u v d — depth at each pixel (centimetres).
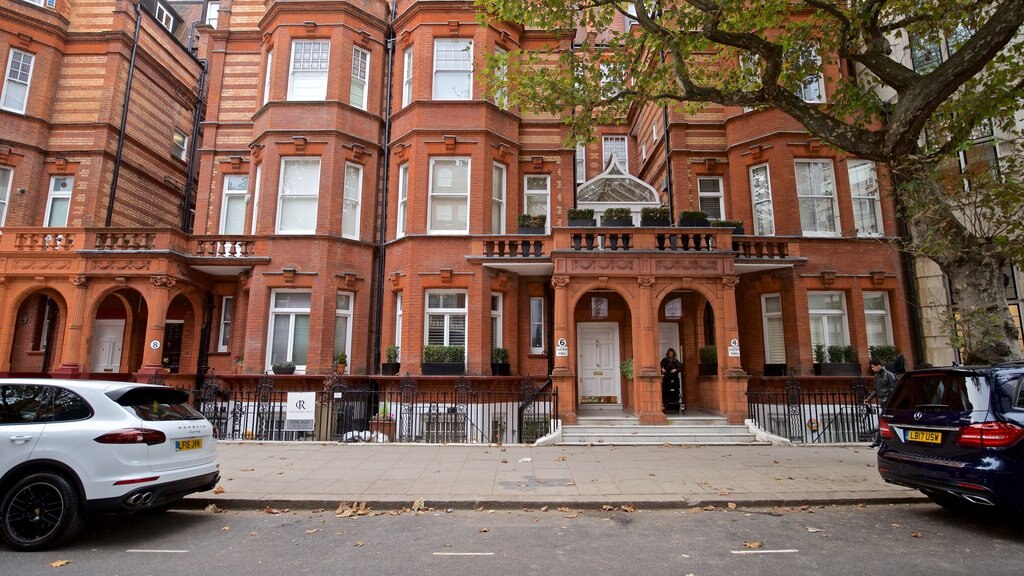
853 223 1468
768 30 1481
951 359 1352
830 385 1365
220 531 614
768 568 497
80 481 547
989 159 1285
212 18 2255
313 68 1608
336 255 1510
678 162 1628
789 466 927
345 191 1574
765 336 1491
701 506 717
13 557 519
